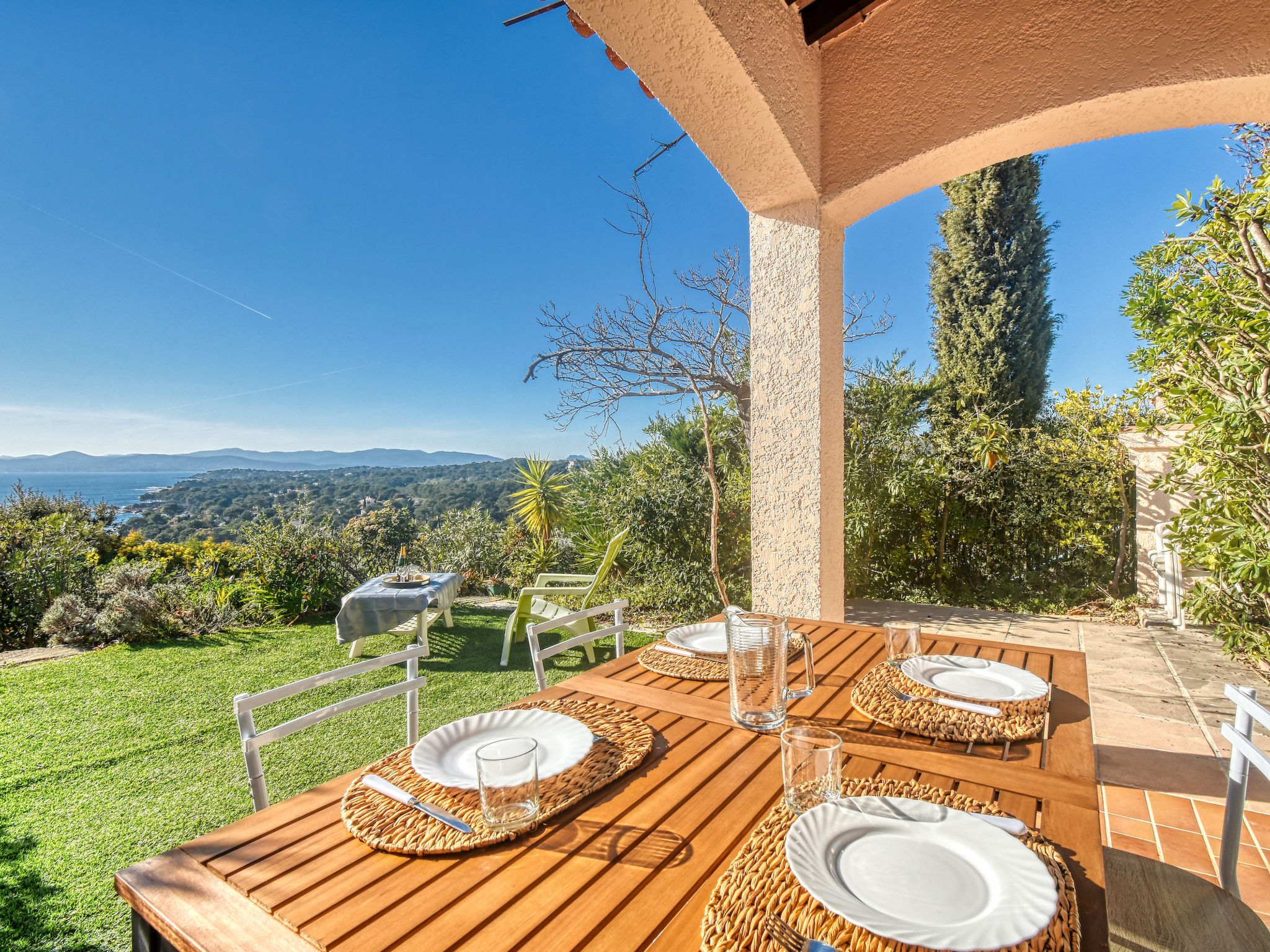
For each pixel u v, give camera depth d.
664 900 0.67
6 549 5.33
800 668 1.49
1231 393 3.24
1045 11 2.18
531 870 0.73
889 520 5.71
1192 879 1.15
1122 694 3.26
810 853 0.69
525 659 4.27
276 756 2.76
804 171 2.50
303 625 5.43
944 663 1.41
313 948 0.60
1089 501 5.50
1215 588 3.56
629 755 1.01
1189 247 3.32
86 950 1.60
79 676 3.96
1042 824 0.81
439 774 0.92
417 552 7.32
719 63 1.94
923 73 2.41
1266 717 1.11
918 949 0.56
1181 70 1.98
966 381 9.16
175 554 7.89
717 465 5.41
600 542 5.75
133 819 2.25
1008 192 9.49
